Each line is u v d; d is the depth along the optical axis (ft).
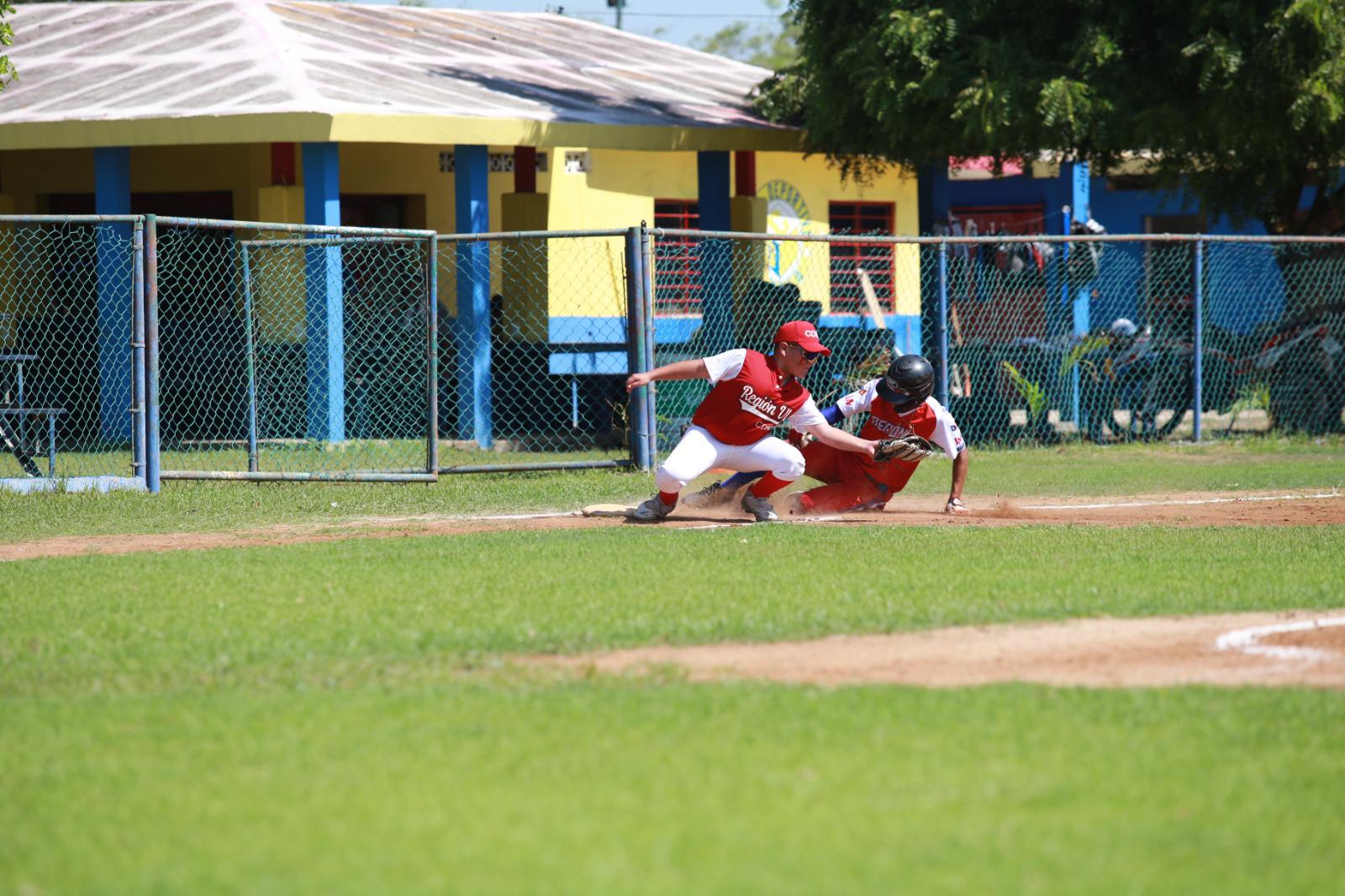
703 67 323.98
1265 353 234.17
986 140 218.38
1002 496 153.28
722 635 78.13
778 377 123.44
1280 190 249.96
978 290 259.19
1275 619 83.30
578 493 152.05
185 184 267.18
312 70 231.91
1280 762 55.72
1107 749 57.26
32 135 214.69
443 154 270.87
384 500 147.13
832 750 57.00
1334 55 204.85
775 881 44.01
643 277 167.02
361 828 48.83
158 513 137.28
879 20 217.77
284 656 73.61
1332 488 162.09
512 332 255.29
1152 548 108.17
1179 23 214.07
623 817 49.62
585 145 226.99
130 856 46.73
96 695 66.64
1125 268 310.24
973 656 74.08
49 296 258.78
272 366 224.53
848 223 303.89
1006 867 45.19
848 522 126.31
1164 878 44.47
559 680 68.74
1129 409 230.27
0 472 178.50
